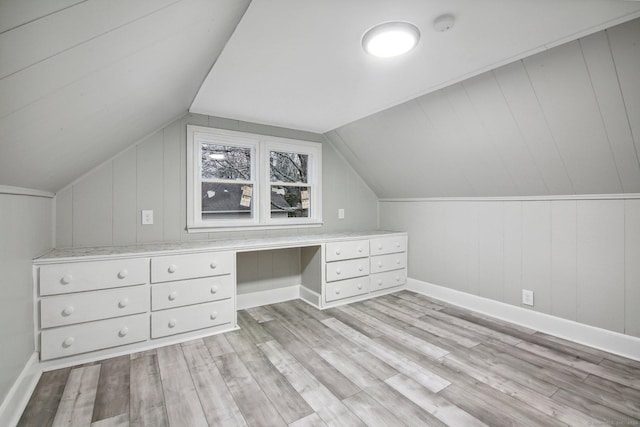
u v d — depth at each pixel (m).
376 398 1.58
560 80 1.70
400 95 2.31
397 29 1.44
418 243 3.44
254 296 3.01
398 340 2.25
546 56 1.65
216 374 1.80
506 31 1.47
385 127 2.83
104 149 2.01
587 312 2.21
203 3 1.01
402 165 3.15
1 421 1.28
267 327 2.49
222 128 2.83
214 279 2.34
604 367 1.88
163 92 1.73
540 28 1.44
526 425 1.39
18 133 0.95
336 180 3.59
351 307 2.97
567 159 2.06
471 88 2.06
